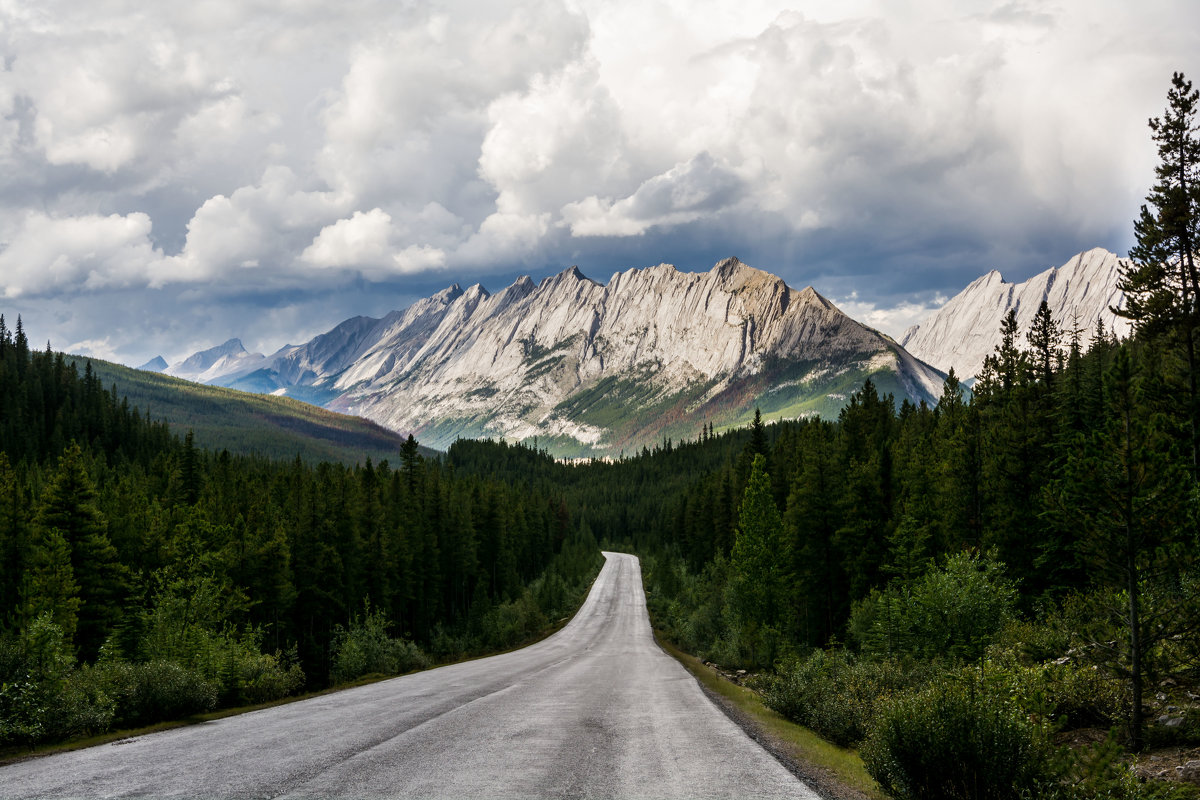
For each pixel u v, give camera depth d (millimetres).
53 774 11539
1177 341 31953
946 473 48312
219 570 51781
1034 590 38406
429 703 22359
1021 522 39469
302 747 13914
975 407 52656
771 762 12891
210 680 24438
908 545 42750
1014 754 9492
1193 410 28609
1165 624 12750
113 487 77000
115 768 11969
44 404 180250
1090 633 14422
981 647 25062
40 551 46406
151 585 52938
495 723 17344
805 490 54031
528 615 84938
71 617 43656
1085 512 14164
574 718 18422
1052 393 45344
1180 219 32375
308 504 65500
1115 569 13742
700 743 14867
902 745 10125
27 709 14969
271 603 57219
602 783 10867
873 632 35062
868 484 51000
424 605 81000
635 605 109750
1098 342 55844
